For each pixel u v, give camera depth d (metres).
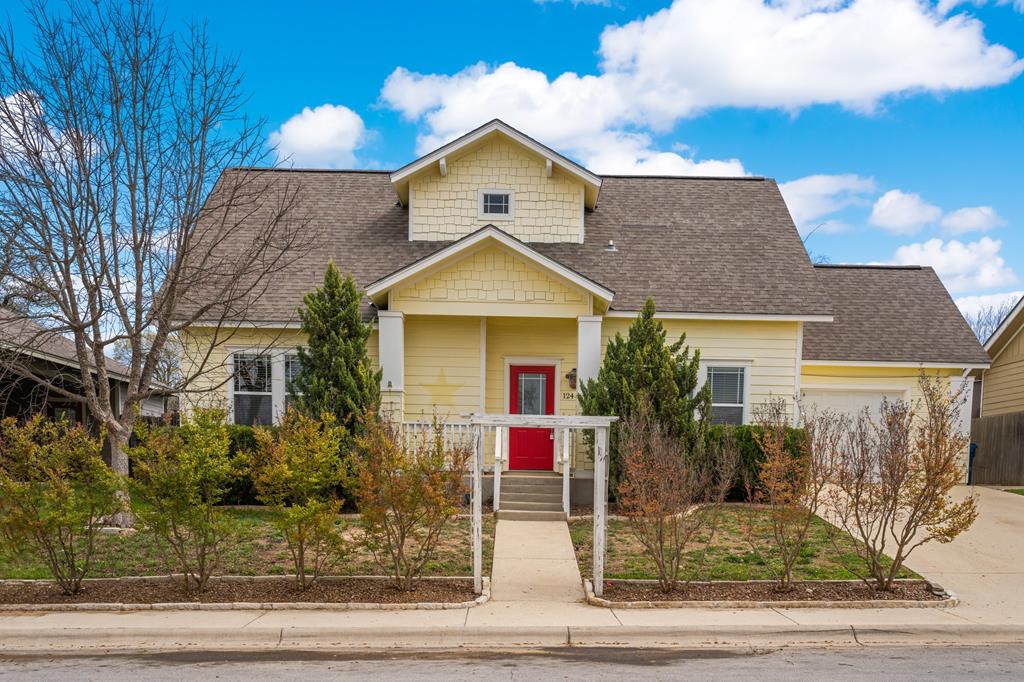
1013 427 18.89
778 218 18.95
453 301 15.02
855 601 8.70
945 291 19.44
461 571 10.19
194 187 11.67
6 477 8.83
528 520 13.23
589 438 14.30
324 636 7.82
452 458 10.46
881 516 10.52
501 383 16.38
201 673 6.77
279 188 17.12
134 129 11.36
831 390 17.33
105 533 11.52
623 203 19.42
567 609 8.63
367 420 9.74
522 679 6.55
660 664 6.99
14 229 10.87
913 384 17.27
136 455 9.15
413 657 7.28
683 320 16.11
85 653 7.44
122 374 20.41
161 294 11.98
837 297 19.14
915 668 6.84
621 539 11.81
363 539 9.64
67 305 11.47
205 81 11.76
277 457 8.98
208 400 14.73
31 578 9.61
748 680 6.49
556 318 16.02
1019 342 19.92
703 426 13.74
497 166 17.59
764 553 10.77
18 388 16.27
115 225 11.47
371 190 19.67
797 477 9.73
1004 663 7.00
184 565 9.05
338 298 14.22
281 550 10.88
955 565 10.30
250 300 13.64
